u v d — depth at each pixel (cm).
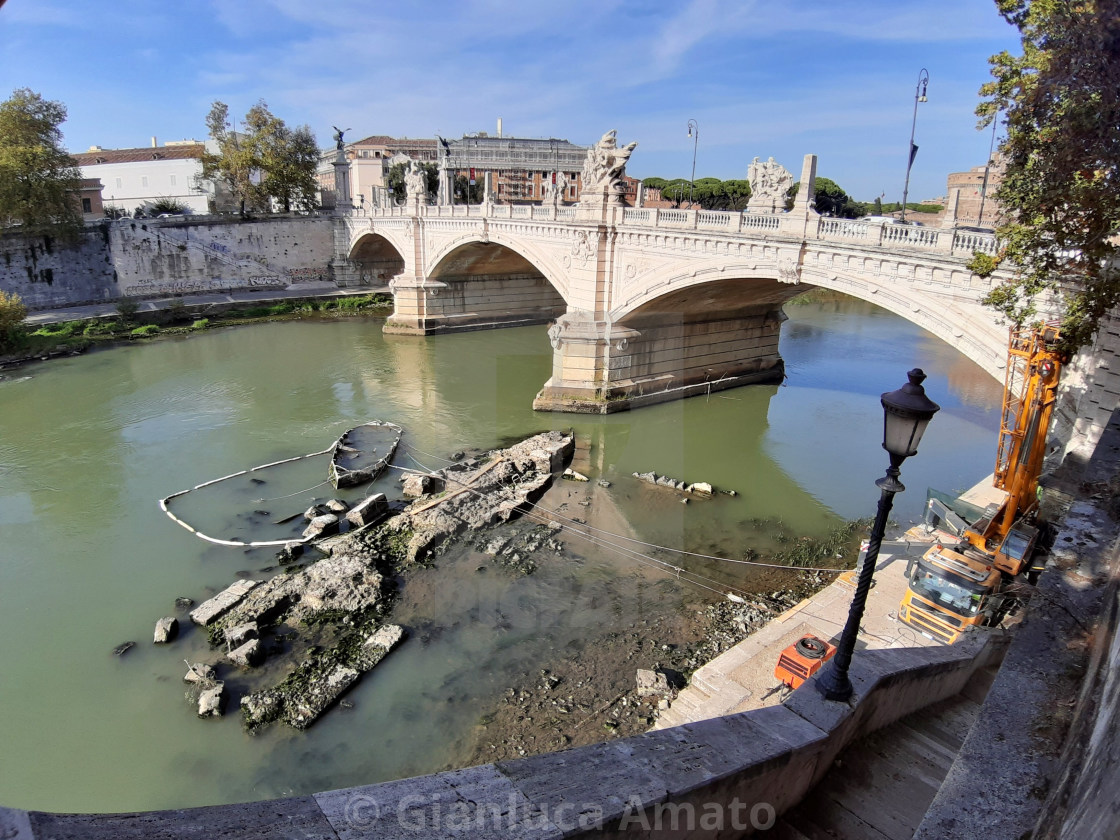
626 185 3167
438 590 1744
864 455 2744
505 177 7825
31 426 3008
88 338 4409
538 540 1944
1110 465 754
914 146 2155
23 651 1562
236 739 1327
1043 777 405
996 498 1808
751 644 1420
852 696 671
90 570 1891
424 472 2442
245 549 2002
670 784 394
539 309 5444
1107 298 1266
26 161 4494
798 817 581
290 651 1561
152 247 5431
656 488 1616
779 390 3559
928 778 669
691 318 3105
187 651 1567
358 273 6406
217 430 2975
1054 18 1102
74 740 1320
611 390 2541
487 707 1386
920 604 1379
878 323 5769
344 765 1265
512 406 2730
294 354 4341
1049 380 1341
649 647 1534
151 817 240
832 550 1992
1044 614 540
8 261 4697
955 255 1864
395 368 4003
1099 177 1118
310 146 6222
